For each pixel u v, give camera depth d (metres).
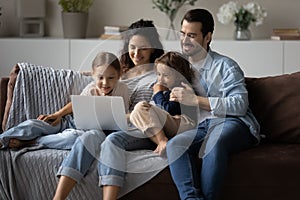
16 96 3.19
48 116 3.11
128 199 2.84
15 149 2.95
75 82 3.24
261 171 2.84
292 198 2.86
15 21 5.18
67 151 2.93
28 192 2.89
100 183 2.78
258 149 3.00
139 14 5.11
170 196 2.83
